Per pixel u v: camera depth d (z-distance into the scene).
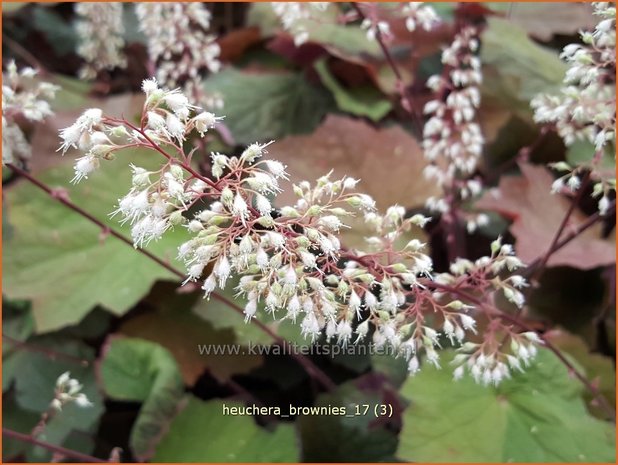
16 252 0.28
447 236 0.28
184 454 0.24
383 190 0.28
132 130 0.14
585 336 0.27
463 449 0.21
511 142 0.32
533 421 0.22
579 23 0.35
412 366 0.19
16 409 0.27
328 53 0.34
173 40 0.29
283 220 0.16
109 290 0.27
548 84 0.32
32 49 0.39
